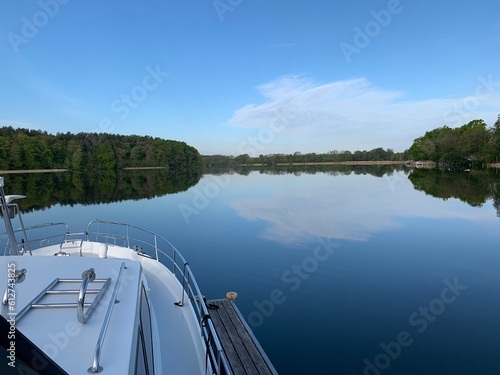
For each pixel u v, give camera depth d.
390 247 15.68
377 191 38.88
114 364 2.34
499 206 26.91
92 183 53.09
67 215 24.09
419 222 21.12
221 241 17.00
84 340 2.52
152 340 4.38
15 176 57.81
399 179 56.38
